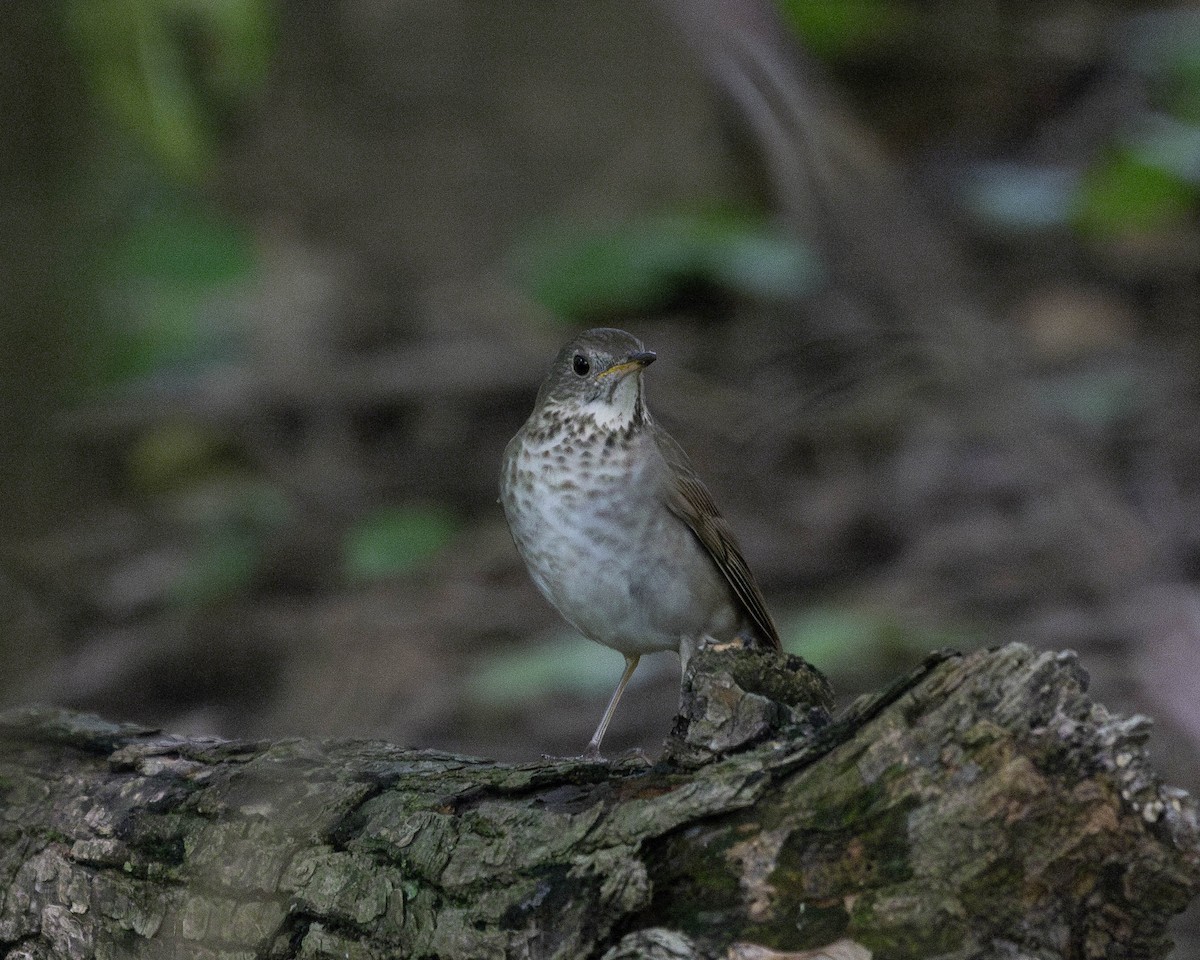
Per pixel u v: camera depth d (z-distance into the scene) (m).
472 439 15.70
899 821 4.16
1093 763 4.11
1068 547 12.33
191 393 16.03
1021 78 20.42
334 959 4.79
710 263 16.28
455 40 17.80
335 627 12.41
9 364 5.57
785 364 15.60
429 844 4.68
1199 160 17.19
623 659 11.35
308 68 17.66
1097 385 14.99
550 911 4.38
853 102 19.64
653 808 4.33
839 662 11.09
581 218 17.81
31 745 5.66
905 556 12.90
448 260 17.69
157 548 14.06
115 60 10.29
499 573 13.21
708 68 10.54
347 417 16.05
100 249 7.72
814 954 4.14
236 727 11.36
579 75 17.89
